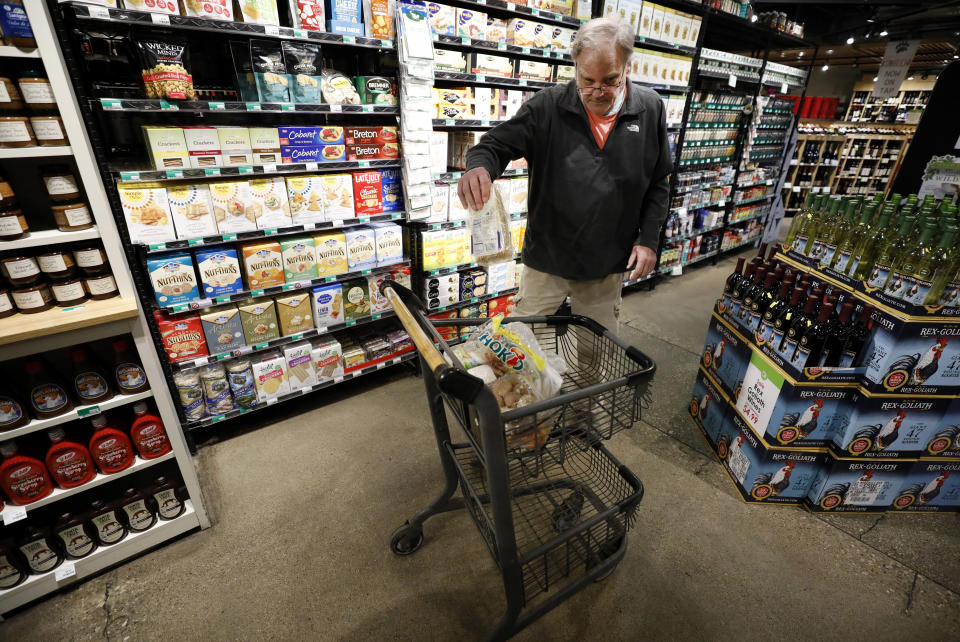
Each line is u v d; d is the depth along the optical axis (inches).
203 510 77.9
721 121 187.6
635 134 69.9
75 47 68.7
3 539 65.6
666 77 149.1
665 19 138.7
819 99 327.0
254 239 95.4
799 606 67.5
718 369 98.1
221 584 69.7
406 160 98.7
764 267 87.0
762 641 62.9
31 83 54.4
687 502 85.5
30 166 73.7
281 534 78.0
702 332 155.7
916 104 382.3
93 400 67.2
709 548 76.2
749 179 226.1
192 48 80.7
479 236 57.0
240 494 86.2
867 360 73.4
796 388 74.5
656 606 67.0
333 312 103.6
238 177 89.2
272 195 88.1
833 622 65.4
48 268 61.5
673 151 167.2
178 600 67.5
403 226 114.0
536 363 50.9
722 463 95.2
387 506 83.9
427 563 73.1
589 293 83.5
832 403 76.1
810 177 309.1
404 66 90.7
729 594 68.9
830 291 70.2
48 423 64.2
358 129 94.6
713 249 225.6
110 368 74.5
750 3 166.6
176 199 79.3
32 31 52.0
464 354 53.4
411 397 116.9
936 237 65.8
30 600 65.8
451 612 66.0
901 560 75.1
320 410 111.3
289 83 84.2
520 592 55.3
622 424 51.7
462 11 99.7
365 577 70.9
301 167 88.6
